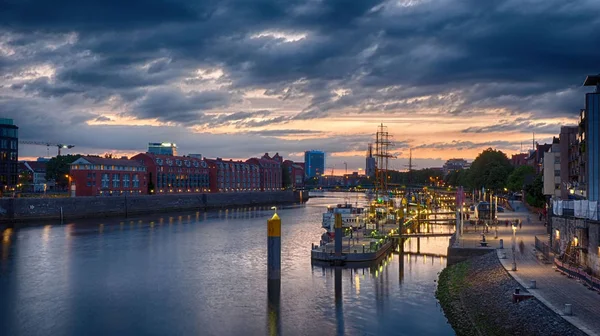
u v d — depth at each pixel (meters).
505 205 195.75
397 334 53.81
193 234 139.25
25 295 70.25
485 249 82.88
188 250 109.00
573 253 64.25
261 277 81.12
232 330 56.06
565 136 133.12
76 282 77.81
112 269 87.69
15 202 171.38
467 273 73.25
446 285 70.75
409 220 156.75
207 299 68.06
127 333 55.41
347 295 69.12
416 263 91.94
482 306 56.56
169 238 129.75
